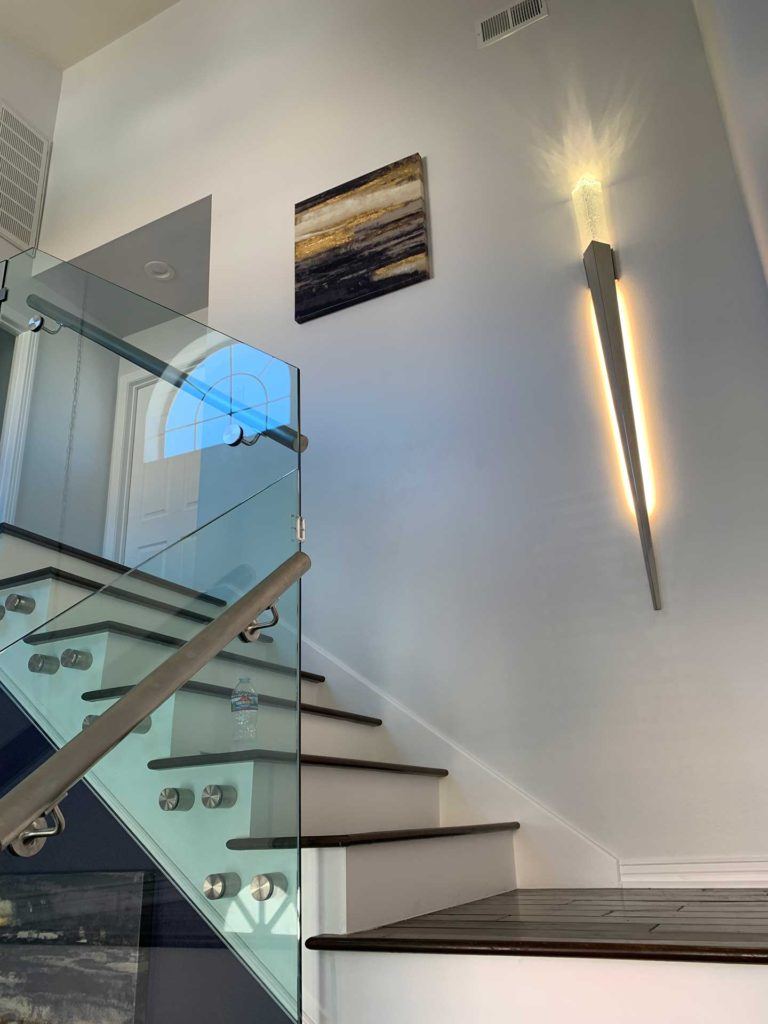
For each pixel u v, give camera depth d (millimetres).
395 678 2355
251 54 3619
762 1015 969
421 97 2988
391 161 2975
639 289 2309
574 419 2322
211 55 3773
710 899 1583
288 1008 1128
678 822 1881
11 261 2379
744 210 2223
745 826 1813
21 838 838
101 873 929
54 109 4277
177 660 1084
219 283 3244
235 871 1118
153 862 1003
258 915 1135
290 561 1417
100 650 1056
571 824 1991
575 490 2258
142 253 3766
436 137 2896
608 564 2146
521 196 2639
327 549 2602
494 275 2604
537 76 2738
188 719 1106
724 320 2168
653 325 2258
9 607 1786
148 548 1958
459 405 2529
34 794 825
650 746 1961
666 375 2201
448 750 2193
